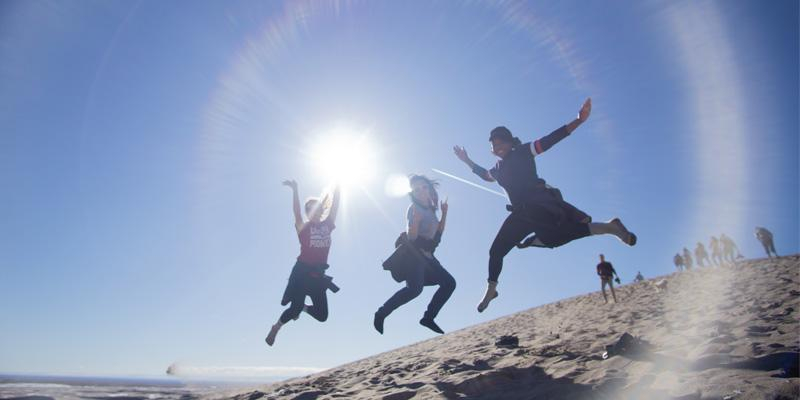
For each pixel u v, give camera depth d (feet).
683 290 36.76
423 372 16.19
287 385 21.40
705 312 19.61
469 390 11.21
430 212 15.64
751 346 10.14
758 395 6.82
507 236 12.04
